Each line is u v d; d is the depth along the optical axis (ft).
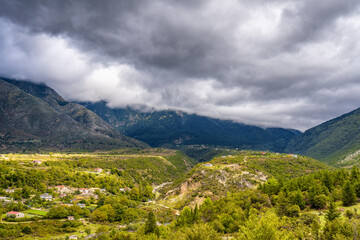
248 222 214.90
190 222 362.12
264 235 188.65
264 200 389.80
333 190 380.37
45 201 538.06
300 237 228.02
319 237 226.38
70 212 471.62
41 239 367.25
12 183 578.66
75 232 411.34
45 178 642.22
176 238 247.29
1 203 456.45
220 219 338.54
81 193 634.02
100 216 486.38
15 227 384.47
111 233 386.11
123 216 509.35
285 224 257.14
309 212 310.86
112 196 652.07
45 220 428.97
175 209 535.19
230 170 640.99
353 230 207.51
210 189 561.84
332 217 267.80
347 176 442.50
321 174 456.04
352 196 328.08
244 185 563.48
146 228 363.35
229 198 433.89
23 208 476.95
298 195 347.36
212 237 232.73
